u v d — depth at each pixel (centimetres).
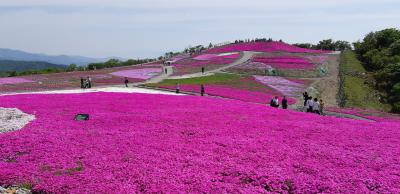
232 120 2973
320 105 4269
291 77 8956
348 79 8019
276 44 15938
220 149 2052
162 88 6844
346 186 1544
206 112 3381
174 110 3484
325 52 14325
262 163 1822
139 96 4844
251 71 9769
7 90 6381
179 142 2180
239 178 1620
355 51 14375
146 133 2386
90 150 1933
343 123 3145
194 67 11394
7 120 2781
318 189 1516
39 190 1426
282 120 3139
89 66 13150
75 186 1441
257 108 3916
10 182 1487
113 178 1531
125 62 14500
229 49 15338
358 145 2272
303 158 1939
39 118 2850
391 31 12469
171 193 1400
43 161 1745
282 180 1581
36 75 10038
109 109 3506
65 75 9875
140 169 1650
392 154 2070
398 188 1549
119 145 2042
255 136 2405
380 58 9819
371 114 4412
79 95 4878
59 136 2205
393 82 7150
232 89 6812
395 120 3884
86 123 2678
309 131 2641
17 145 1983
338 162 1883
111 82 8181
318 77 8988
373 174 1698
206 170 1688
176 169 1677
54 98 4441
